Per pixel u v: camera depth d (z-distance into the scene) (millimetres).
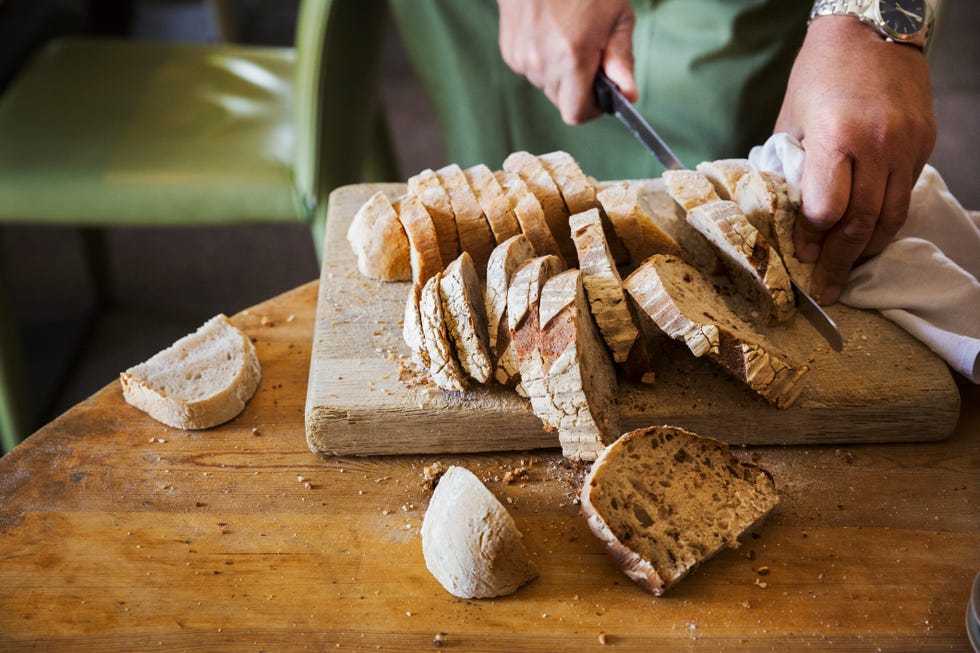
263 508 1395
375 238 1653
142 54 2977
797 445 1499
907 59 1651
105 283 3631
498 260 1449
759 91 2314
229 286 3797
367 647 1206
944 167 3951
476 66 2652
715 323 1394
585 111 2098
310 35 2361
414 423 1451
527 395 1419
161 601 1260
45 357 3441
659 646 1202
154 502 1402
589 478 1276
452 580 1244
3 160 2594
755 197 1606
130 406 1565
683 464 1344
